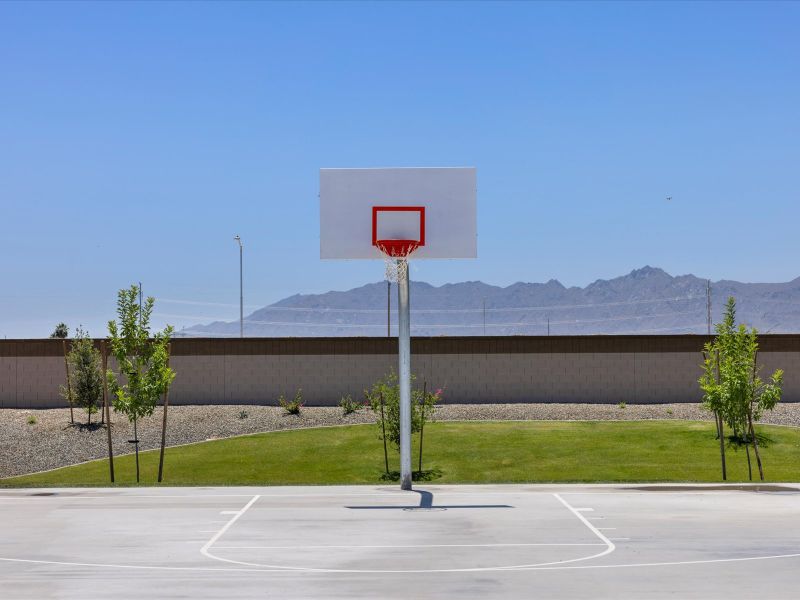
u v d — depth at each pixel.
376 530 17.25
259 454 34.16
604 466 31.75
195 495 23.02
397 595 11.88
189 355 42.00
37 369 42.16
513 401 41.69
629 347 41.84
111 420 39.06
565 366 41.84
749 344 28.28
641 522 18.03
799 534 16.55
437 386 41.75
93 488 25.05
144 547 15.52
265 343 41.84
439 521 18.33
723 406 28.00
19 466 33.53
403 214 24.39
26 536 16.67
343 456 33.59
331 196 24.45
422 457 33.34
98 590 12.25
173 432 37.50
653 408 40.41
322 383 41.69
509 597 11.74
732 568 13.55
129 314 28.64
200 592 12.12
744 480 28.28
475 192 24.47
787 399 41.16
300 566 13.82
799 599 11.59
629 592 11.99
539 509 19.98
